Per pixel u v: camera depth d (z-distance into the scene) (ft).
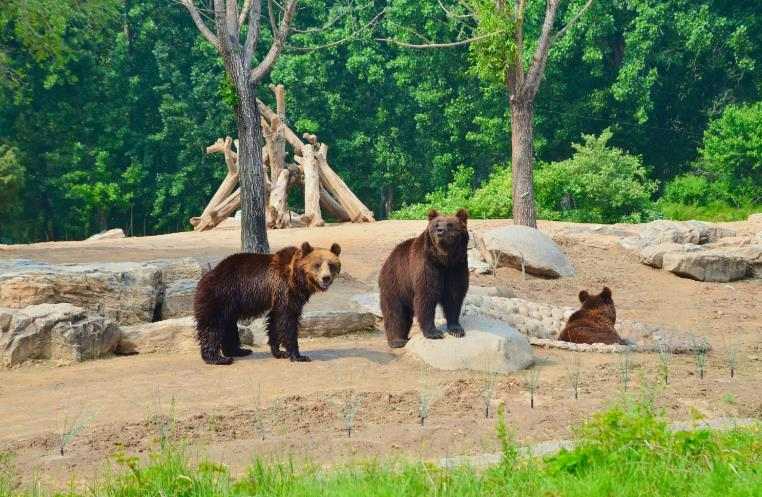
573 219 115.34
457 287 38.68
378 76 162.71
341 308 51.72
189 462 26.02
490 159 169.27
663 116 165.99
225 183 102.89
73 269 48.42
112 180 175.73
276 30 63.72
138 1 179.11
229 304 39.50
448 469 23.35
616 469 22.48
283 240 80.23
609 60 162.20
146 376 37.63
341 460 26.45
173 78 174.81
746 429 27.30
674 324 54.60
